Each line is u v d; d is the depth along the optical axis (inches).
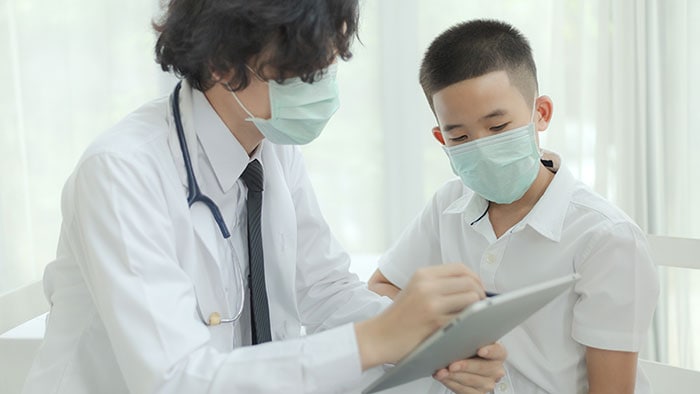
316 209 54.4
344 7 40.3
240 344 48.9
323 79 42.1
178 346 37.1
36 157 101.0
